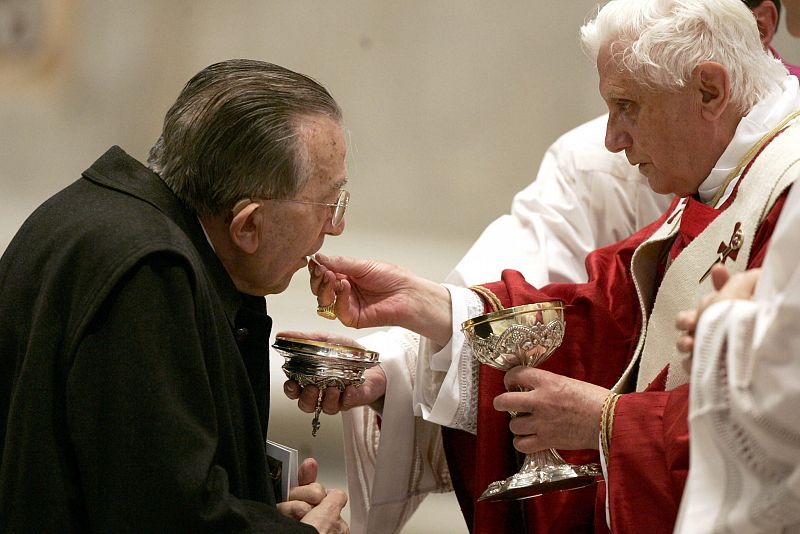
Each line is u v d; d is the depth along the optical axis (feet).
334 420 57.16
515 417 26.37
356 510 32.01
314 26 88.28
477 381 29.12
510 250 37.14
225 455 22.43
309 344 26.35
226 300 23.89
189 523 20.54
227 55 86.79
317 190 23.97
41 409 21.26
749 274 18.45
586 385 25.71
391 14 88.79
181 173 23.73
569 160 38.52
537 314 25.38
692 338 18.56
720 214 25.70
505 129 90.58
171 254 21.68
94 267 21.54
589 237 37.81
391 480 31.14
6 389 22.85
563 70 89.45
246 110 23.34
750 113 25.57
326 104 24.25
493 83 90.12
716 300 18.16
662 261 29.01
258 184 23.38
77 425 20.84
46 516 21.17
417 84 90.12
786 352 16.67
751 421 16.92
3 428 22.91
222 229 24.13
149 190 23.49
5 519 21.36
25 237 23.49
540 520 28.73
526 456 26.73
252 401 23.68
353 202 91.20
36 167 84.07
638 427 24.57
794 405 16.62
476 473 28.81
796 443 16.94
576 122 90.02
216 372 22.36
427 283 29.17
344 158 24.54
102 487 20.75
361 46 89.20
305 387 27.86
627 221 38.14
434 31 89.45
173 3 85.15
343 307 28.17
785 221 17.29
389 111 90.53
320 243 24.66
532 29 89.10
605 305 30.09
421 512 50.08
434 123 90.68
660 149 26.09
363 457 31.83
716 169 26.00
